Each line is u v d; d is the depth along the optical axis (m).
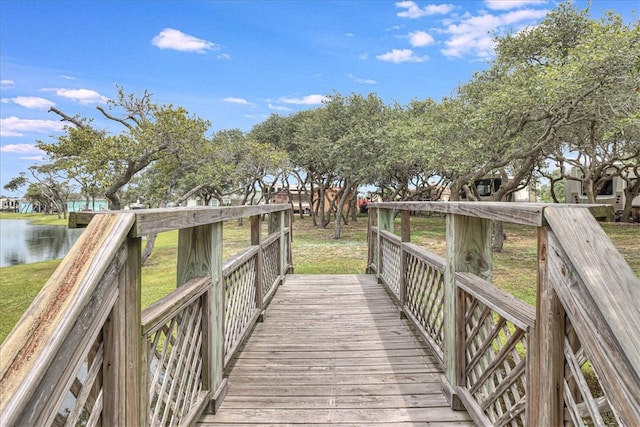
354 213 20.47
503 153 7.75
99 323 0.92
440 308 2.49
